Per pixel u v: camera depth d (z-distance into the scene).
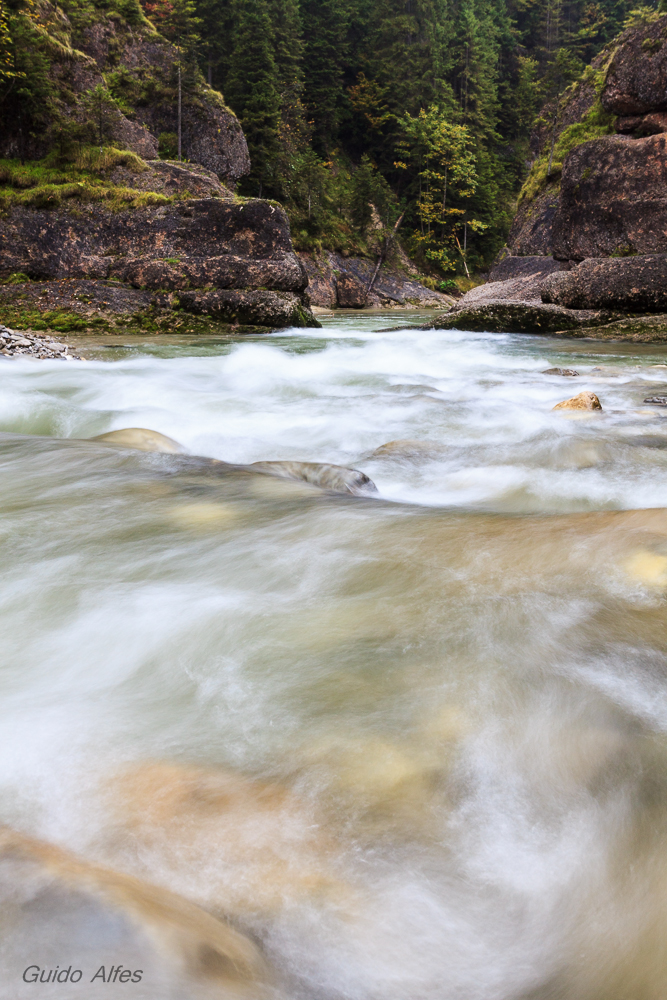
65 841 1.33
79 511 3.43
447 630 2.16
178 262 20.73
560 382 9.20
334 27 69.19
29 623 2.31
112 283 20.50
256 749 1.62
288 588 2.53
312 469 4.18
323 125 68.44
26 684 1.95
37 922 0.99
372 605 2.36
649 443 5.32
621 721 1.69
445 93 71.81
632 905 1.20
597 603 2.30
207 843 1.31
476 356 13.14
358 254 56.53
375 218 61.75
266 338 17.44
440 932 1.14
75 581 2.62
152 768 1.54
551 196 36.22
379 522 3.21
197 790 1.46
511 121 82.69
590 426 6.01
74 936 0.97
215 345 15.25
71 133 26.42
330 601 2.41
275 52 61.88
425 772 1.52
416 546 2.88
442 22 78.31
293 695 1.84
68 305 19.83
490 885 1.24
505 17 89.81
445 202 65.94
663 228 19.78
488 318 18.20
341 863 1.27
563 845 1.33
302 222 52.50
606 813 1.41
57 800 1.45
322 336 18.12
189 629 2.23
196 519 3.31
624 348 14.59
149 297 20.23
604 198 20.86
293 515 3.35
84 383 8.73
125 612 2.36
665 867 1.27
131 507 3.49
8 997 0.90
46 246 21.23
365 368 11.12
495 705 1.77
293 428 6.22
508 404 7.30
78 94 28.47
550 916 1.18
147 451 4.73
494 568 2.62
